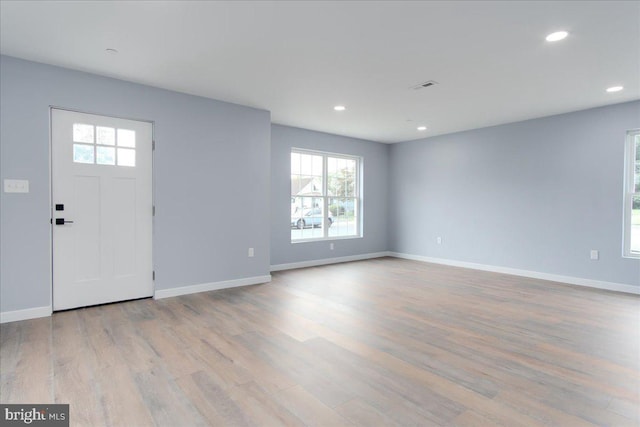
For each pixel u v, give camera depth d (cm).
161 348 262
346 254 677
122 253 379
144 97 384
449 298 405
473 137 603
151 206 395
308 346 267
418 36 273
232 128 452
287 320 326
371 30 264
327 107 468
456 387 208
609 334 294
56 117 339
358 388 207
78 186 352
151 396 197
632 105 436
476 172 598
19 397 196
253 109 471
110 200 370
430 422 175
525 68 334
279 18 247
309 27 260
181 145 411
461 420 177
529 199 532
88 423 174
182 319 327
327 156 658
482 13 240
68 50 300
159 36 275
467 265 610
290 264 596
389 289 448
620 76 353
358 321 324
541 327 310
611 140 453
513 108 468
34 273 326
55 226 340
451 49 295
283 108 474
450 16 244
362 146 698
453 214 633
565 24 253
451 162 636
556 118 502
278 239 581
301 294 421
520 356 251
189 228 418
